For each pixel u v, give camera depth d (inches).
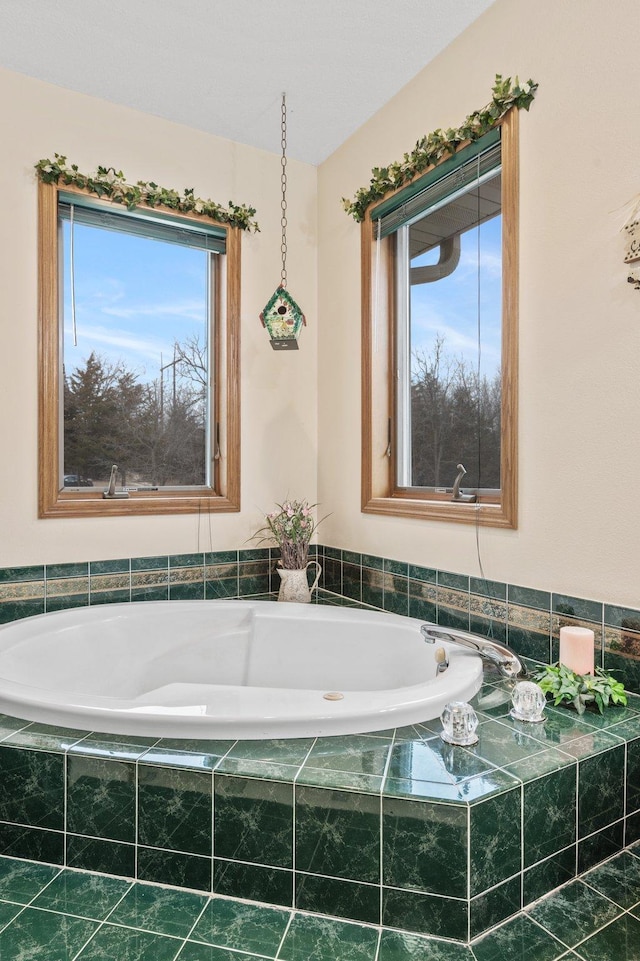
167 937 45.3
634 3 63.2
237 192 114.3
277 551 118.7
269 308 103.0
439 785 47.5
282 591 108.0
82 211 100.7
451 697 61.6
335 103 102.7
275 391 119.3
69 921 46.8
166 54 90.0
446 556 90.5
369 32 85.5
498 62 79.7
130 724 55.7
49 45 88.0
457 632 75.8
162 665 92.1
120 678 89.1
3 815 55.1
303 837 48.5
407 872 46.4
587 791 53.1
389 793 46.6
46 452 95.2
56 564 96.7
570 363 70.7
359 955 43.7
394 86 98.2
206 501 110.9
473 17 83.0
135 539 104.3
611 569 66.7
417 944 44.9
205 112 105.0
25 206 93.5
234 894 50.1
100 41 87.0
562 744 54.9
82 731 56.7
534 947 44.4
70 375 101.3
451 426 94.4
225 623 95.5
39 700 58.3
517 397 77.4
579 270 69.4
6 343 92.0
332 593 118.6
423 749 53.5
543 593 74.5
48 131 95.5
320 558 123.3
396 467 106.9
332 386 119.5
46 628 83.8
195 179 109.7
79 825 53.2
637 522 64.0
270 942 44.9
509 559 79.7
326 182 121.0
